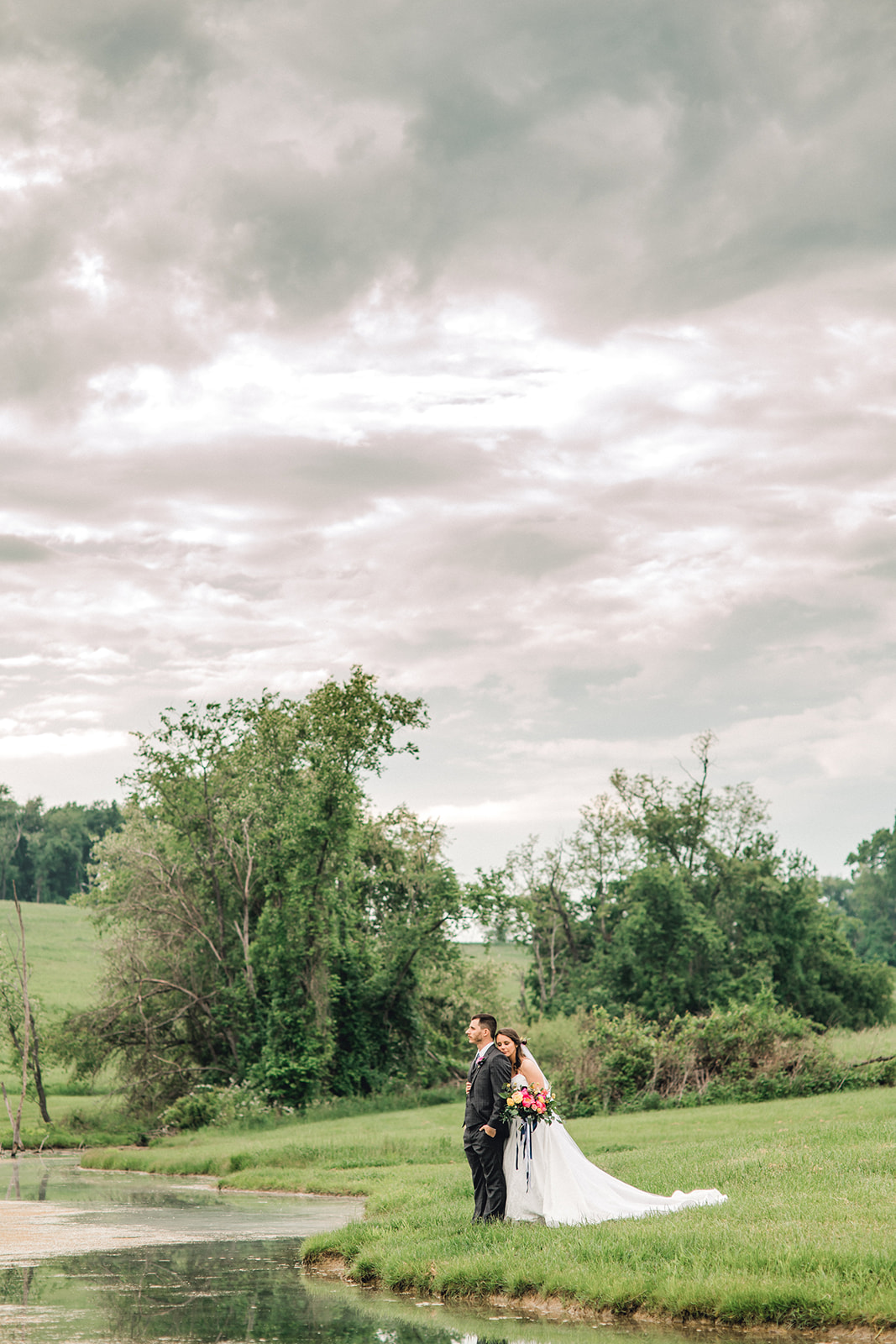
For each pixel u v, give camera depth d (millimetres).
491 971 58031
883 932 141625
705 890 68438
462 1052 52219
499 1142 10133
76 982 83562
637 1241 8422
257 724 47625
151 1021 45812
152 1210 15969
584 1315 7680
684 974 63812
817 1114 24109
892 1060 32500
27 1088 49812
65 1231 13078
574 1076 33875
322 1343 6797
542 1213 9875
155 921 46844
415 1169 19969
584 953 71438
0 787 167625
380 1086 46281
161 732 46844
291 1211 15578
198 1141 35406
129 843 47469
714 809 69125
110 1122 43906
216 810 47344
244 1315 7824
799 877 67500
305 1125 37281
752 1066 33719
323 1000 44500
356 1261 9570
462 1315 7820
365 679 45688
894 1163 11219
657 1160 14617
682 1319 7246
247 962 45562
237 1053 44562
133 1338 6957
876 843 143875
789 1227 8352
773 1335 6785
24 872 167875
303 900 44156
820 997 65938
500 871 49281
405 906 53344
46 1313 7863
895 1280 6812
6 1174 25969
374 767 45750
